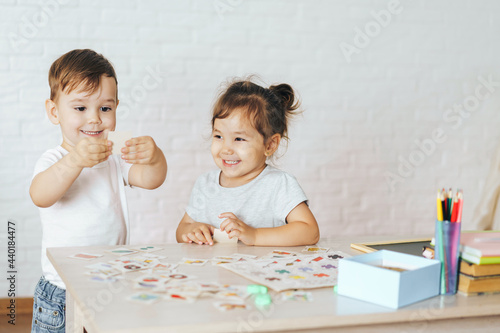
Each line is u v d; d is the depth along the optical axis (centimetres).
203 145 262
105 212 156
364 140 283
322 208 281
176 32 256
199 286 98
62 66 151
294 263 117
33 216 246
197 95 260
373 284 93
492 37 294
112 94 156
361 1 276
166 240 263
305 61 272
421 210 293
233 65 264
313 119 276
